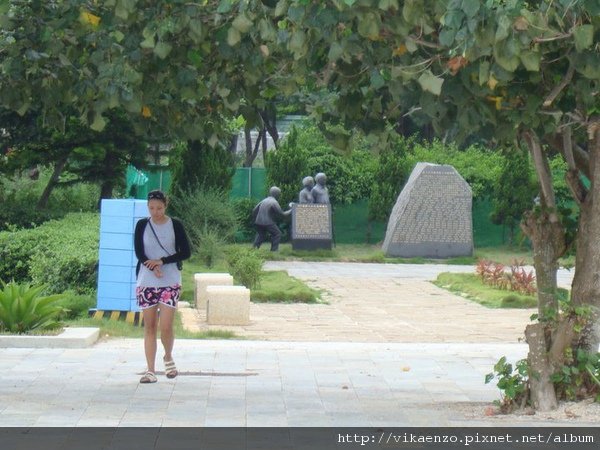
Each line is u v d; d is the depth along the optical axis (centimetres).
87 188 3659
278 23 782
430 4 750
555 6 712
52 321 1496
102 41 861
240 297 1842
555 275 966
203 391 1082
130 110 849
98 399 1024
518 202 4316
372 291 2664
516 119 802
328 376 1200
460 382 1166
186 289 2341
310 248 3925
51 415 941
